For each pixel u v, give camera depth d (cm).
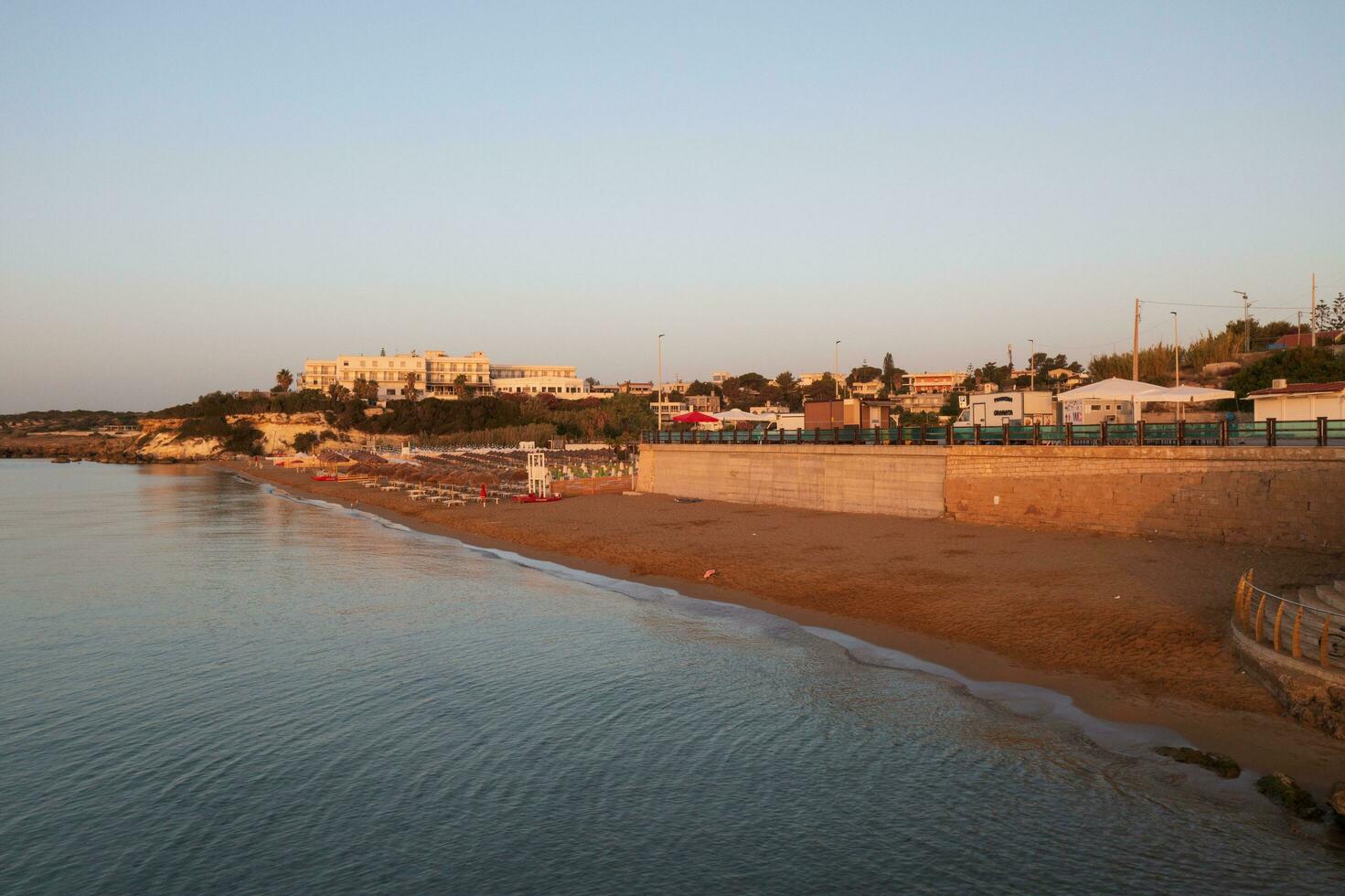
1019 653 2198
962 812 1467
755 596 3067
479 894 1299
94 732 1956
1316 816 1348
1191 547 3033
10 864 1412
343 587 3562
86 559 4453
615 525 4797
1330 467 2730
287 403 18488
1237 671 1895
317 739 1897
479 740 1873
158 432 19100
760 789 1600
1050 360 17688
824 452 4762
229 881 1348
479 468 9019
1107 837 1358
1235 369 7712
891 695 2006
